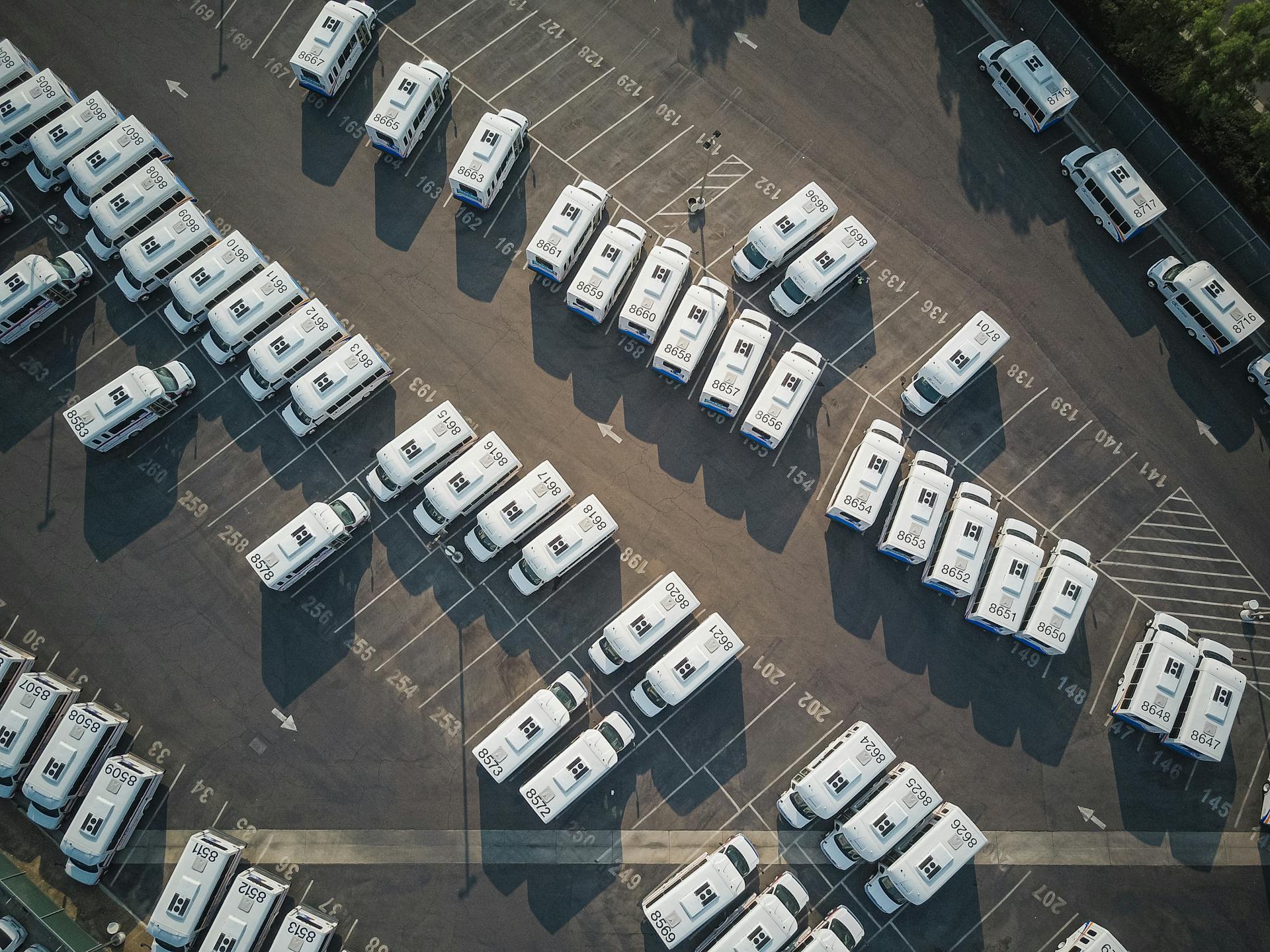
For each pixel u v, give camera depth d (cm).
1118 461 6581
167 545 6300
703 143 6825
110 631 6209
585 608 6288
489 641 6241
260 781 6069
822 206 6419
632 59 6919
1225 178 6738
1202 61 6494
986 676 6319
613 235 6338
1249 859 6191
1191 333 6700
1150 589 6456
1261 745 6338
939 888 5944
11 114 6462
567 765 5781
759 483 6450
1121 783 6244
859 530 6381
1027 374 6644
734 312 6644
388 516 6353
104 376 6475
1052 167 6906
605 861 6044
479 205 6581
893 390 6588
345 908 5956
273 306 6262
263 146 6750
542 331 6581
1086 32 6975
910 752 6219
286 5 6925
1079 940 5944
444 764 6112
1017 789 6209
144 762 6041
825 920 5912
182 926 5669
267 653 6200
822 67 6969
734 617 6300
